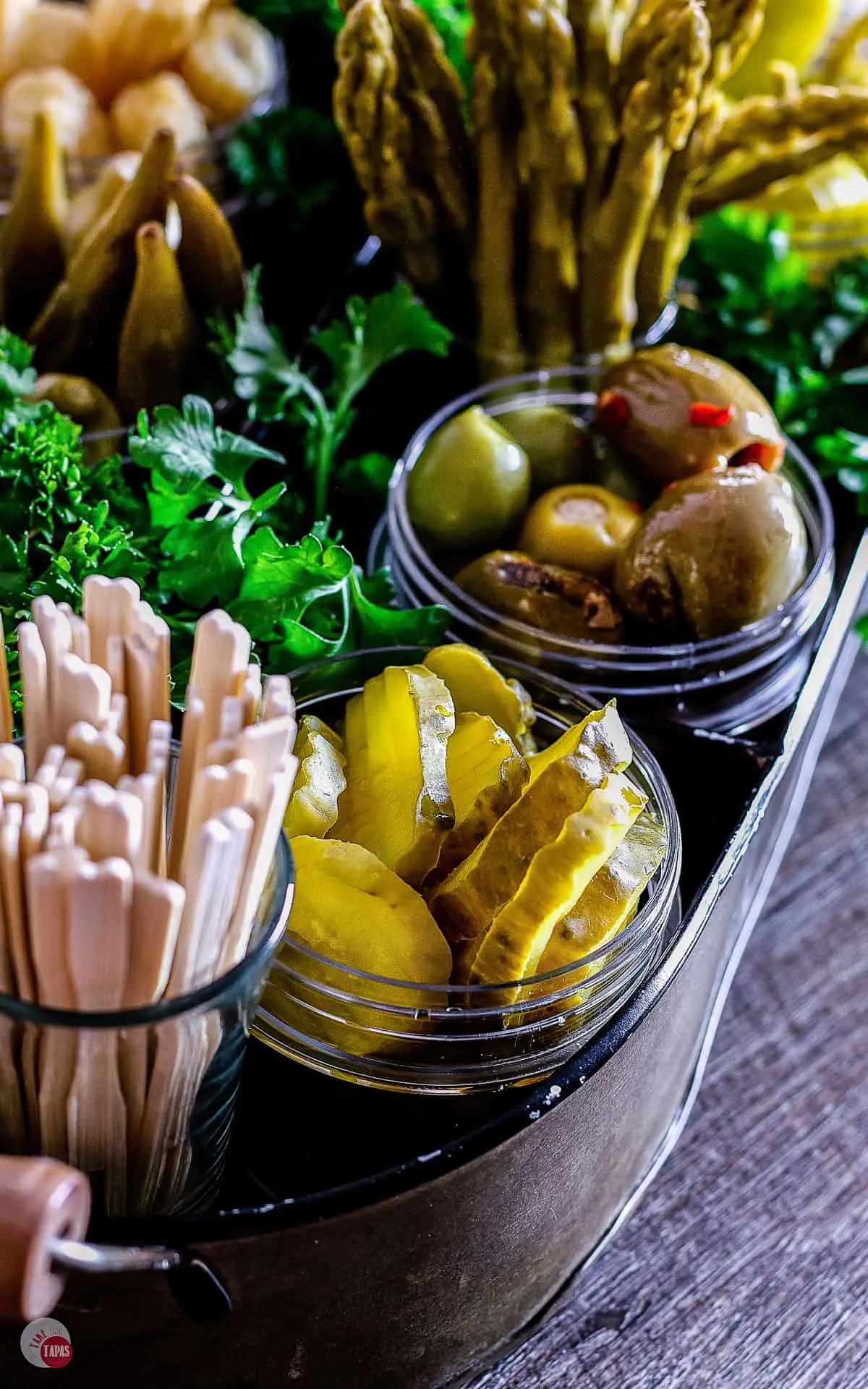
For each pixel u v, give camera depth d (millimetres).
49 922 325
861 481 798
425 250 796
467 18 992
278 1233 411
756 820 603
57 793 337
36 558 585
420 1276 470
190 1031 369
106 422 730
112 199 778
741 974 791
